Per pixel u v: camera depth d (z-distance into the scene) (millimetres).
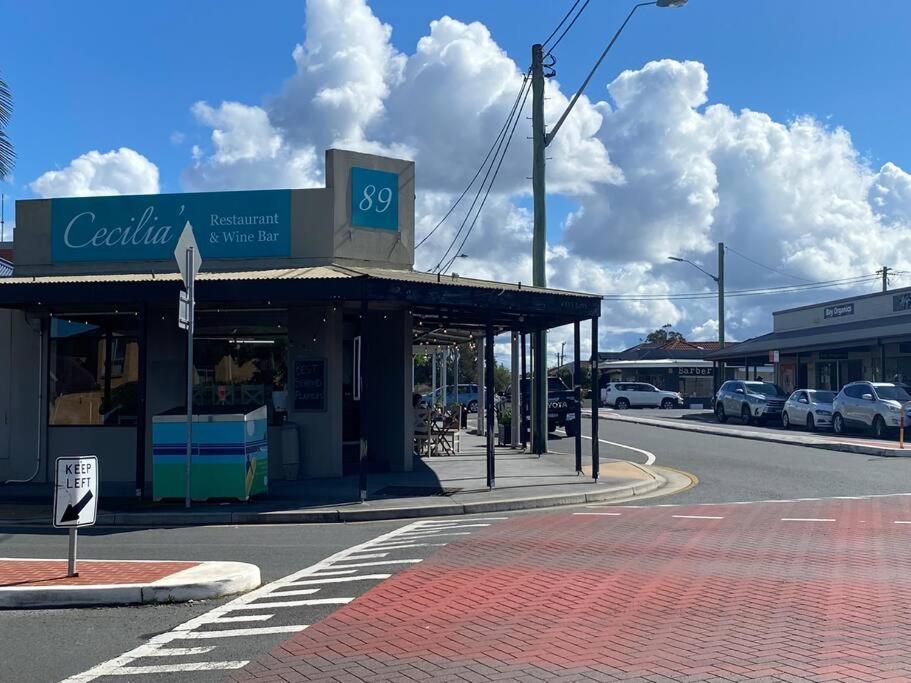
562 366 79000
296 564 9930
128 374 17844
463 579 8789
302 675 5977
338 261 17578
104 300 14836
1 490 16656
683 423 37219
